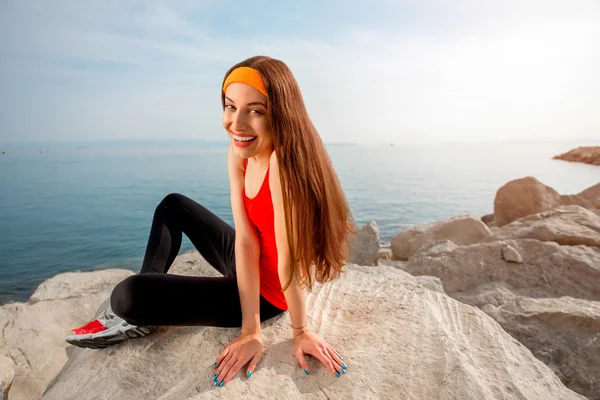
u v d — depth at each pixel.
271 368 1.51
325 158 1.62
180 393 1.39
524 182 8.23
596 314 2.84
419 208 13.82
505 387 1.42
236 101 1.44
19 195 16.95
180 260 3.04
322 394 1.42
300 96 1.53
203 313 1.67
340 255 1.79
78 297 4.04
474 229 6.33
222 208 13.55
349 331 1.82
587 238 4.54
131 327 1.78
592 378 2.42
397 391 1.39
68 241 9.27
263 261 1.79
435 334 1.67
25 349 3.14
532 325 2.94
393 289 2.33
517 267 4.14
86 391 1.63
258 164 1.64
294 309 1.62
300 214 1.52
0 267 7.54
